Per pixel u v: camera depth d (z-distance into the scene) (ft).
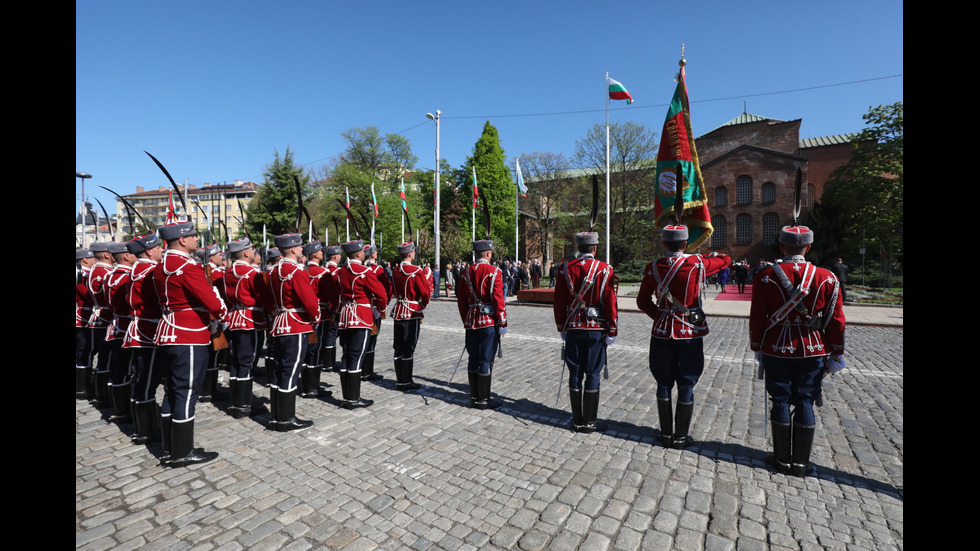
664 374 14.75
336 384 22.81
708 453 14.40
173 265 13.44
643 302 15.34
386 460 13.97
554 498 11.75
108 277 17.88
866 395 20.40
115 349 17.15
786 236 13.01
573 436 15.80
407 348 21.16
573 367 16.12
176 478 12.83
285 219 130.41
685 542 9.99
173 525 10.58
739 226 156.35
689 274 14.34
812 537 10.16
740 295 84.12
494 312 18.39
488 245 18.70
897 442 15.29
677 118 32.07
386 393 20.99
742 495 11.91
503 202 144.15
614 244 132.05
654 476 12.91
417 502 11.59
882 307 58.75
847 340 35.14
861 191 102.89
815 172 157.28
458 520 10.80
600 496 11.85
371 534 10.28
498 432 16.17
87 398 21.01
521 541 10.00
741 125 158.51
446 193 150.51
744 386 21.79
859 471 13.28
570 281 16.21
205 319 14.15
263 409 18.53
